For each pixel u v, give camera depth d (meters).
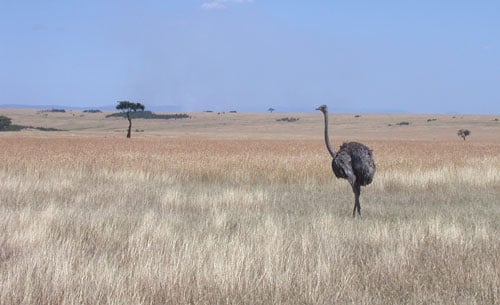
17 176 21.70
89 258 8.84
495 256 9.05
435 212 15.15
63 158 28.70
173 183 21.92
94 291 7.08
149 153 35.75
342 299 7.17
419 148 49.44
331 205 16.48
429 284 7.80
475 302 7.02
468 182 21.67
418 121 164.12
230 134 118.50
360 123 162.75
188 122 176.25
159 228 10.93
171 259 8.40
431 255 9.12
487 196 18.83
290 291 7.34
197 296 7.15
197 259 8.45
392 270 8.23
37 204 15.52
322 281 7.62
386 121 167.25
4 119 135.88
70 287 7.19
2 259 8.70
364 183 14.58
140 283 7.41
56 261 8.08
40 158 28.47
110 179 22.30
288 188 21.02
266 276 7.63
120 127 162.62
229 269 7.79
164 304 7.03
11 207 14.56
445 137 109.62
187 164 25.64
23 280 7.41
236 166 25.22
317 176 23.06
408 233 10.70
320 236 10.66
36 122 180.00
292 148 47.06
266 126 159.75
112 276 7.56
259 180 22.97
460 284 7.74
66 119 190.12
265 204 16.06
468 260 8.81
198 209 15.16
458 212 15.12
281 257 8.62
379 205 16.56
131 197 17.34
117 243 10.08
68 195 17.50
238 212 14.46
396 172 22.81
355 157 14.49
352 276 7.84
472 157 33.81
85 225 11.50
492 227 12.64
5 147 44.06
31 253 8.95
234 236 10.60
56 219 11.95
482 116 178.75
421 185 20.75
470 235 10.69
